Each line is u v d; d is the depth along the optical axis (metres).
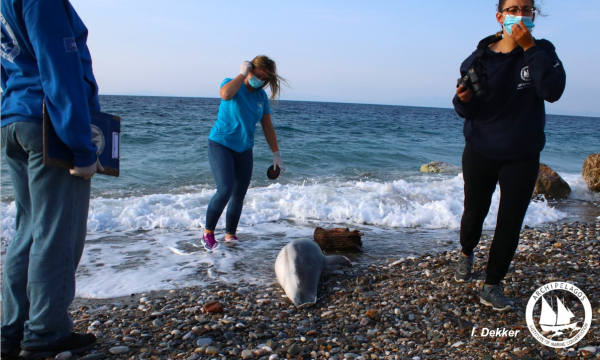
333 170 12.00
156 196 7.03
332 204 6.87
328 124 32.41
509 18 2.66
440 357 2.51
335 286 3.63
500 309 3.02
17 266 2.34
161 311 3.07
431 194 7.68
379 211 6.46
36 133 2.12
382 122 40.47
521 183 2.80
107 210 5.98
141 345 2.60
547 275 3.71
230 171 4.51
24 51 2.16
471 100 2.88
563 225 5.95
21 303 2.34
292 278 3.46
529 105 2.75
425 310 3.12
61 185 2.23
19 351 2.34
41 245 2.25
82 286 3.61
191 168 10.80
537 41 2.82
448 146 20.72
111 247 4.74
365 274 3.89
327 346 2.63
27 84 2.17
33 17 1.99
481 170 2.97
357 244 4.75
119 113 33.88
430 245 5.00
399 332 2.83
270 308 3.21
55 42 2.01
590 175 8.84
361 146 17.27
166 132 18.44
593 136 36.09
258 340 2.71
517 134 2.76
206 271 4.04
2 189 7.41
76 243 2.35
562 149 21.25
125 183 8.91
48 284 2.25
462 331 2.81
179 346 2.60
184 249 4.71
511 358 2.47
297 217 6.25
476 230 3.26
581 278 3.61
